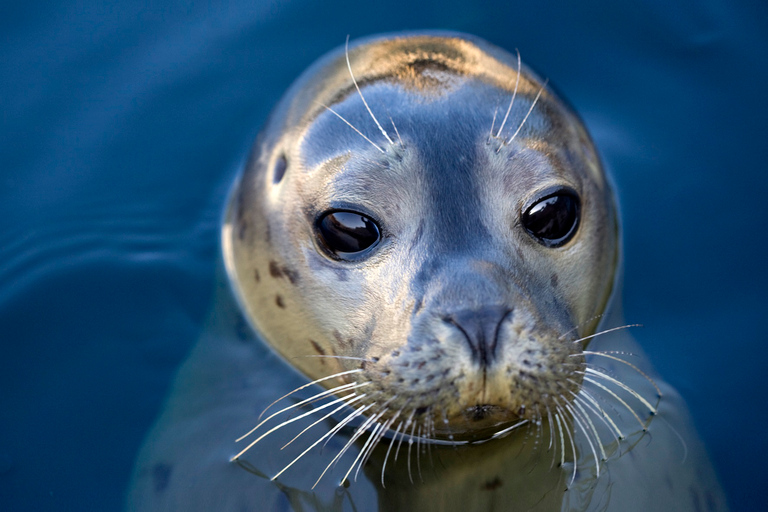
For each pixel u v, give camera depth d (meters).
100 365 4.45
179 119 5.39
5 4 5.71
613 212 4.66
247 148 5.29
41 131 5.25
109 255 4.90
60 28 5.67
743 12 5.57
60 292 4.75
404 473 3.72
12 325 4.61
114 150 5.26
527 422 3.78
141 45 5.64
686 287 4.48
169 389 4.34
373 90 3.88
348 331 3.64
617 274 4.55
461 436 3.70
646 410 3.98
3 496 3.85
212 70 5.56
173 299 4.77
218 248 4.93
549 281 3.53
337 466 3.80
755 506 3.65
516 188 3.47
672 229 4.73
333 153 3.72
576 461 3.76
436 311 3.21
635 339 4.29
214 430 4.05
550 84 4.48
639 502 3.66
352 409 3.94
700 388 4.07
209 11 5.70
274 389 4.18
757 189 4.84
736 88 5.28
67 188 5.12
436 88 3.80
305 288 3.84
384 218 3.48
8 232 4.93
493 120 3.63
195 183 5.21
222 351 4.40
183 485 3.86
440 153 3.49
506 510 3.62
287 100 4.54
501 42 5.53
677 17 5.59
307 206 3.77
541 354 3.23
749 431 3.89
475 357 3.12
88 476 3.94
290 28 5.68
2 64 5.45
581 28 5.62
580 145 4.15
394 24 5.62
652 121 5.18
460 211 3.40
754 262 4.54
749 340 4.23
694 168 4.96
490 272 3.24
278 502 3.72
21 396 4.29
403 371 3.25
